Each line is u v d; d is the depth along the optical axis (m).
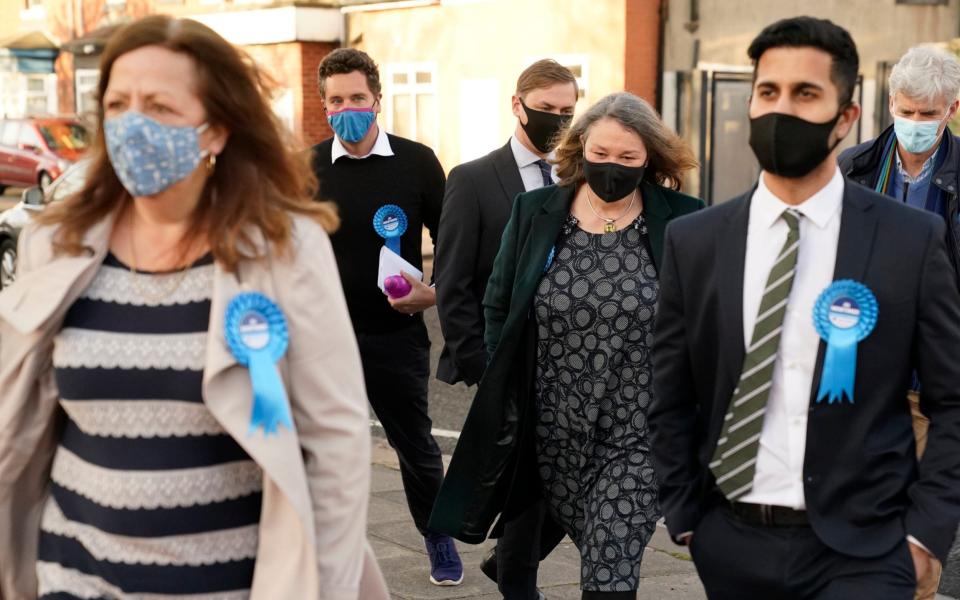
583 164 4.25
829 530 2.94
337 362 2.61
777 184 3.00
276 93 2.75
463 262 5.02
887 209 2.97
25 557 2.75
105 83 2.64
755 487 2.99
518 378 4.33
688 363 3.15
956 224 4.66
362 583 2.80
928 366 2.95
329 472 2.59
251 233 2.56
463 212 5.02
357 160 5.39
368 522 6.39
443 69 22.05
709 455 3.06
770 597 3.02
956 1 18.45
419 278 5.22
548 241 4.29
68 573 2.64
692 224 3.11
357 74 5.28
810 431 2.94
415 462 5.48
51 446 2.74
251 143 2.67
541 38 20.06
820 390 2.92
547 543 4.72
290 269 2.58
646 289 4.20
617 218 4.29
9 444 2.67
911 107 4.55
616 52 18.86
